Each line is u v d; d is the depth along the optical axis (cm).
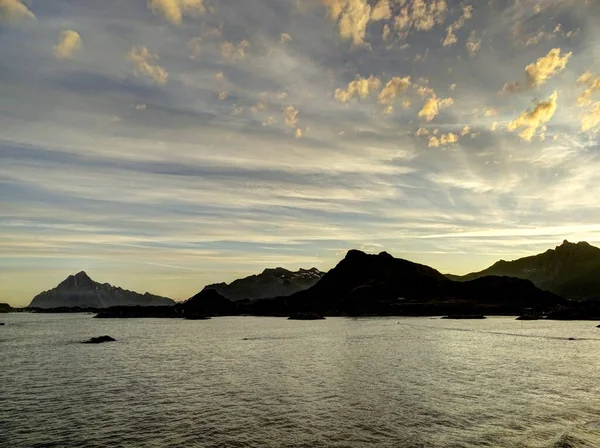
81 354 7531
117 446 2592
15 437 2786
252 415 3234
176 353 7606
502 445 2533
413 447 2511
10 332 14325
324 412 3297
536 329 13575
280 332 13312
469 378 4725
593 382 4462
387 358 6525
